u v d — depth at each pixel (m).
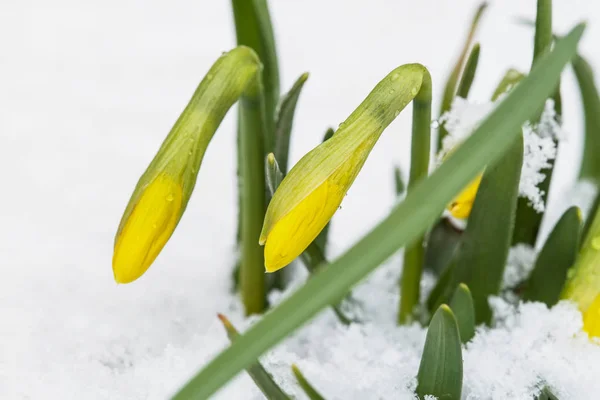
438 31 1.05
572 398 0.43
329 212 0.40
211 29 1.10
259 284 0.49
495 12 1.06
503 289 0.49
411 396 0.44
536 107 0.35
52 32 1.09
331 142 0.40
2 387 0.45
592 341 0.44
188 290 0.53
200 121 0.41
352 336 0.47
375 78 0.94
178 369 0.46
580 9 0.99
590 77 0.51
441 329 0.41
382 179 0.73
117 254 0.41
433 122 0.46
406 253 0.48
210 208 0.65
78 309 0.50
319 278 0.35
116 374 0.46
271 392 0.41
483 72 0.91
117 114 0.86
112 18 1.13
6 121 0.82
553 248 0.46
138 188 0.41
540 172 0.48
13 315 0.49
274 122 0.49
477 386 0.44
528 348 0.45
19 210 0.63
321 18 1.11
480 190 0.44
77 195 0.66
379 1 1.14
